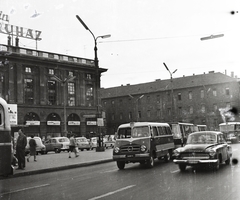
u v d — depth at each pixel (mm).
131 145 15430
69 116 58000
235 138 47781
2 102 11477
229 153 15461
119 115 88625
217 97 74938
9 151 11445
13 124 38625
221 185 9516
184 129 26859
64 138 38250
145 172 13617
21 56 50781
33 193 9438
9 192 9766
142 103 84875
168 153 18219
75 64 58344
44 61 53875
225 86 74188
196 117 76750
